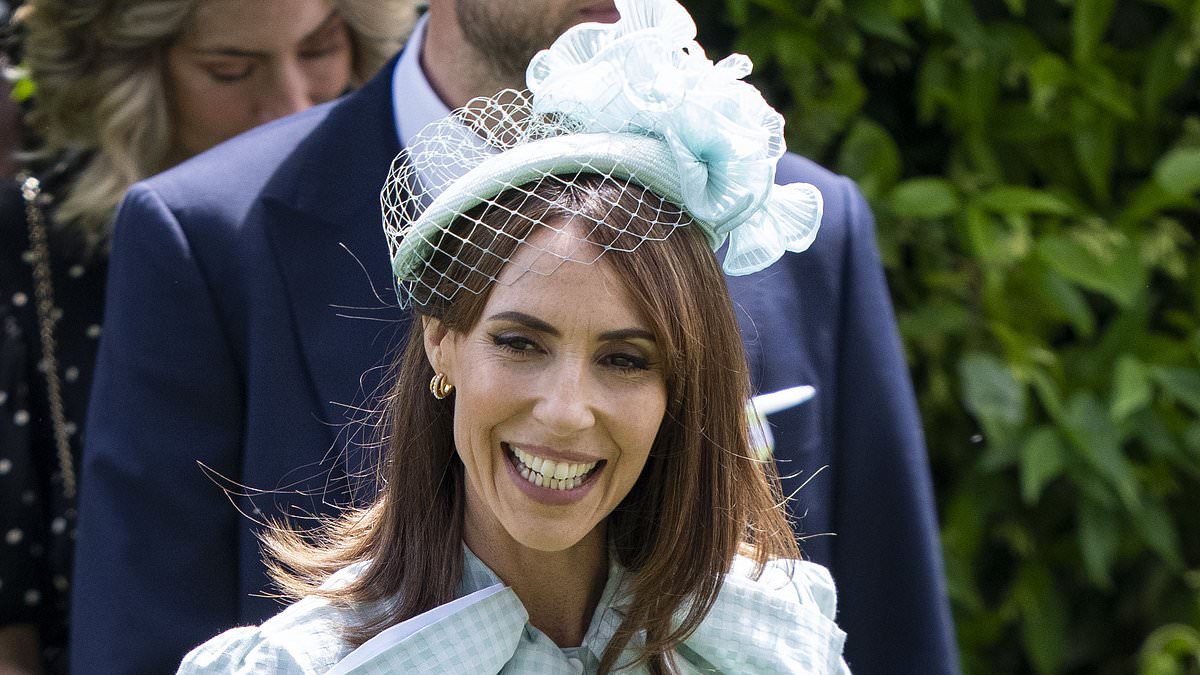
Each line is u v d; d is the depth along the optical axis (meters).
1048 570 13.87
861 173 12.83
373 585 7.23
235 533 9.38
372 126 9.92
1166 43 13.48
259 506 9.23
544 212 6.53
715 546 7.19
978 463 13.12
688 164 6.62
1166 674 13.58
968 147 13.27
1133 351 13.52
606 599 7.38
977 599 13.52
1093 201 13.67
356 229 9.66
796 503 9.66
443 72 9.73
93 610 9.18
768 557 7.68
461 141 7.91
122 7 11.10
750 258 7.33
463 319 6.67
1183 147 13.62
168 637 9.10
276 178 9.74
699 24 12.95
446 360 6.93
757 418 7.86
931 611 9.98
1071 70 13.23
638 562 7.38
